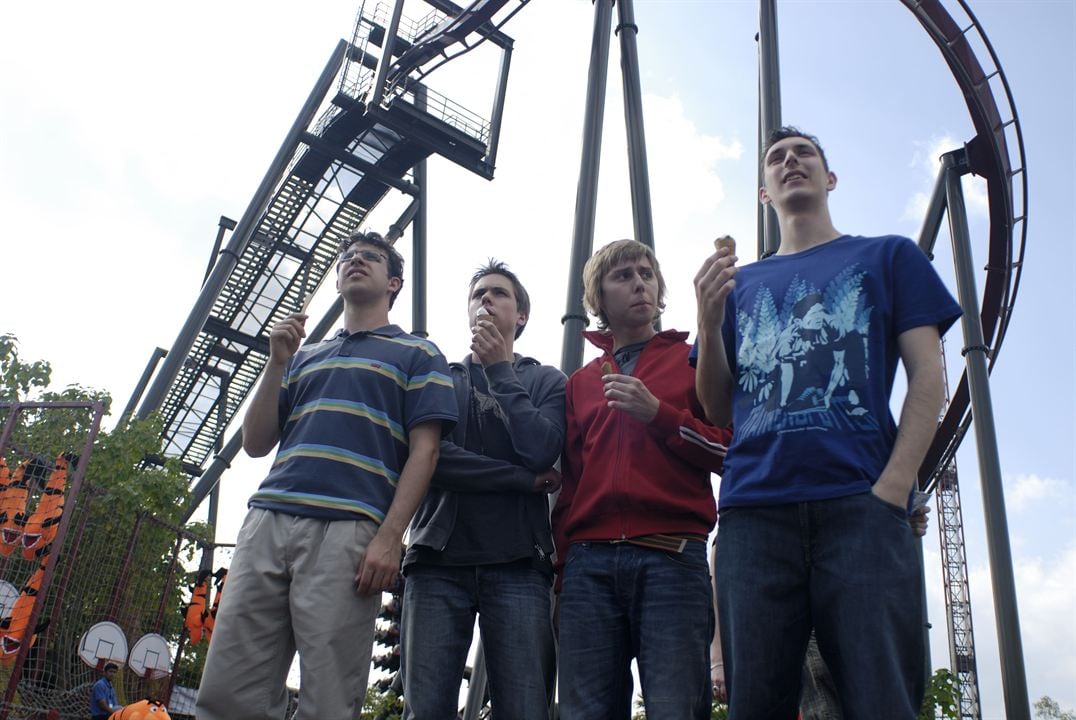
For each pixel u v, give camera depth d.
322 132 15.24
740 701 2.31
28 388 11.65
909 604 2.17
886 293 2.52
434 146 14.58
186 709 10.17
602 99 9.33
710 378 2.71
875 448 2.36
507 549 3.19
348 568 2.97
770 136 3.02
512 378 3.45
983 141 13.09
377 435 3.24
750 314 2.71
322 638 2.86
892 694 2.11
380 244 3.74
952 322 2.45
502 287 3.85
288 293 17.61
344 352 3.45
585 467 3.20
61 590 7.85
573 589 2.99
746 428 2.53
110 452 11.28
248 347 18.12
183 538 9.55
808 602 2.34
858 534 2.22
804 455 2.36
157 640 8.61
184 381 18.61
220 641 2.94
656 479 3.01
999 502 11.30
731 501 2.45
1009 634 10.67
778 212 2.94
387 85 14.50
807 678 3.75
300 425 3.28
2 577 7.13
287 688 3.04
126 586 8.80
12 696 6.66
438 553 3.24
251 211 14.83
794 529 2.34
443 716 3.03
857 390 2.41
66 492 8.17
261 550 3.03
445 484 3.31
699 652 2.82
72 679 8.20
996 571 10.98
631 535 2.95
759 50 10.15
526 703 2.99
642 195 9.79
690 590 2.88
